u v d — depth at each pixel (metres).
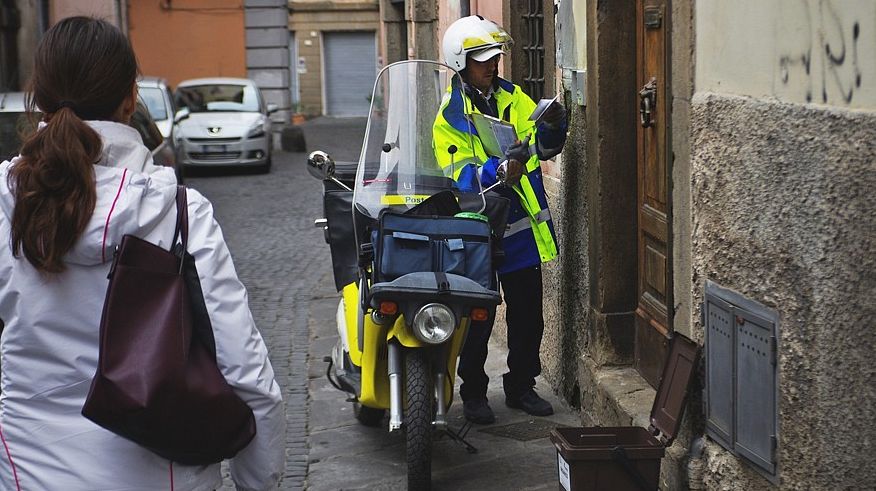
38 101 2.21
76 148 2.09
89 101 2.18
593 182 5.18
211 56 27.95
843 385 2.75
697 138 3.72
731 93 3.44
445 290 4.27
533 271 5.44
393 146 5.00
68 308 2.14
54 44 2.18
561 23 5.69
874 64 2.56
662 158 4.66
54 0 23.00
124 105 2.24
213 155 19.55
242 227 13.53
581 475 3.75
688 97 3.82
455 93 5.08
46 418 2.16
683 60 3.85
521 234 5.36
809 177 2.88
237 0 27.75
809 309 2.92
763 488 3.30
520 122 5.50
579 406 5.68
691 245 3.83
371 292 4.32
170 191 2.19
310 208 15.22
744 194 3.32
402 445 5.36
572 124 5.53
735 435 3.50
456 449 5.18
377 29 40.53
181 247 2.17
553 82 6.32
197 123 19.78
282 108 28.20
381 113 5.06
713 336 3.66
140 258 2.12
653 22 4.65
